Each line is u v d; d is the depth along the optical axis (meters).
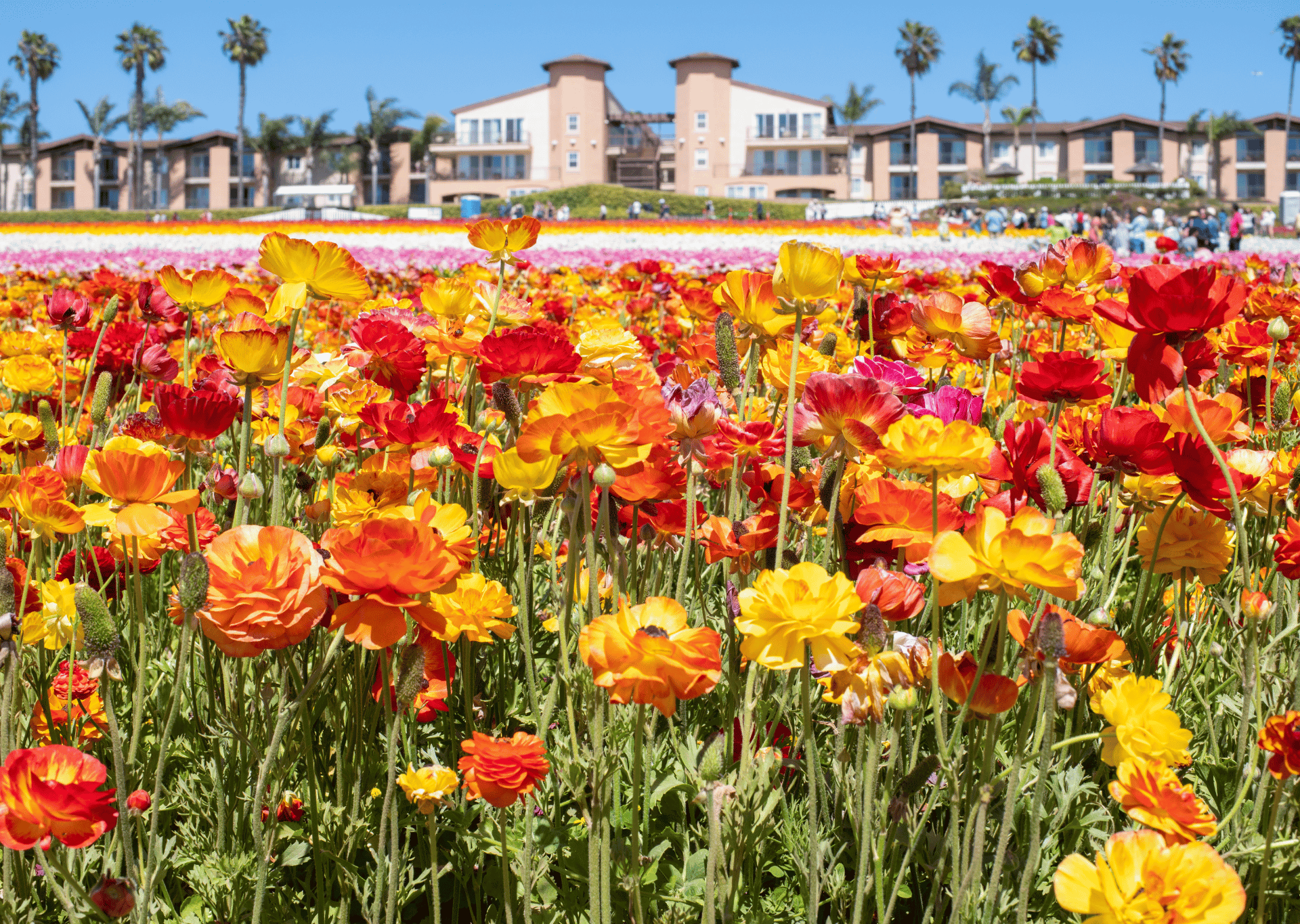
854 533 1.82
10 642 1.41
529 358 1.93
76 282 9.48
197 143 88.62
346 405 2.47
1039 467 1.70
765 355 1.98
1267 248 30.78
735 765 1.66
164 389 1.80
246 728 1.70
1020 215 37.72
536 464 1.53
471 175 87.88
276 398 2.48
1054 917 1.54
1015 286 2.96
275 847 1.68
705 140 85.88
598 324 3.88
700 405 1.74
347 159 85.50
